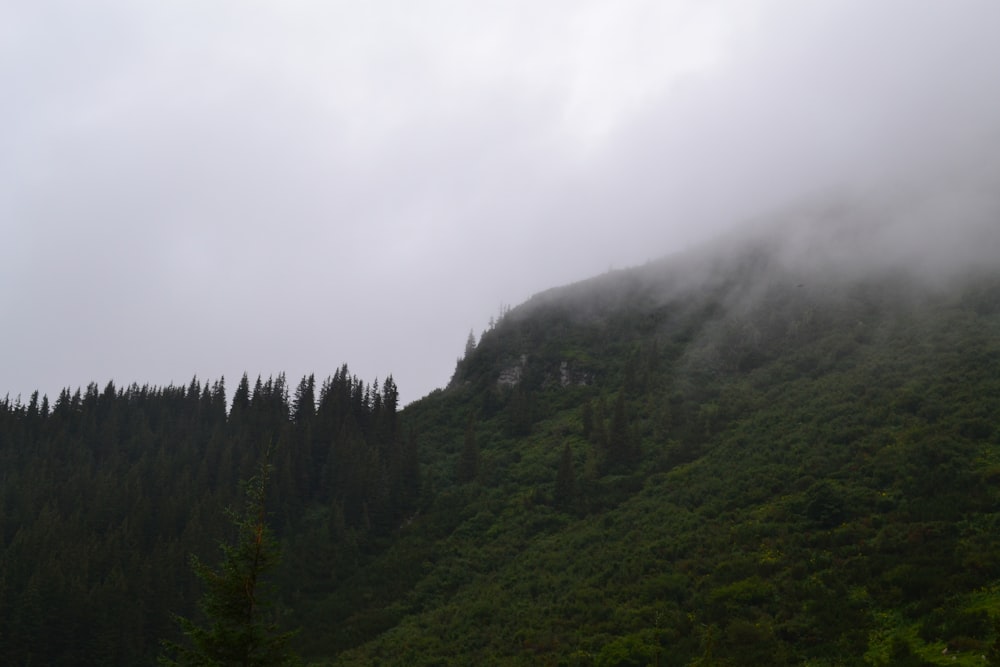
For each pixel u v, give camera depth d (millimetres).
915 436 77938
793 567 64312
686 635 60250
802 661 52625
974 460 71062
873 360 101438
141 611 77438
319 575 90875
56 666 72875
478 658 67062
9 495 99500
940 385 87812
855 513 69625
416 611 82062
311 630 80188
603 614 67438
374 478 106188
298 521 102938
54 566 77812
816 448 83875
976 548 58562
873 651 51531
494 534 93375
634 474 97188
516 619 72125
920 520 65062
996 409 78000
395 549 94812
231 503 98188
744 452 90438
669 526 80312
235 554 33250
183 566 85688
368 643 76312
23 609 73062
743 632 57188
